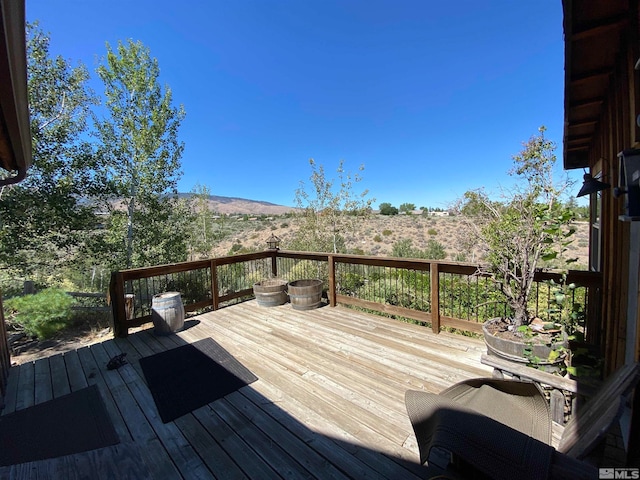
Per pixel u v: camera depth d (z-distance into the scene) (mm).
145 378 2824
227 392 2525
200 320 4461
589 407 1367
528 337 2447
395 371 2777
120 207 9617
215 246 14711
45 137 8008
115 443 1961
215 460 1797
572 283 2789
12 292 7250
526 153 2586
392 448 1843
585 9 1512
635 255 1720
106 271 9336
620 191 1489
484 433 998
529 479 856
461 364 2879
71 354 3414
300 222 8969
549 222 2469
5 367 2939
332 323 4145
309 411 2234
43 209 8062
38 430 2111
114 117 9305
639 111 1484
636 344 1552
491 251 2812
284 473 1679
